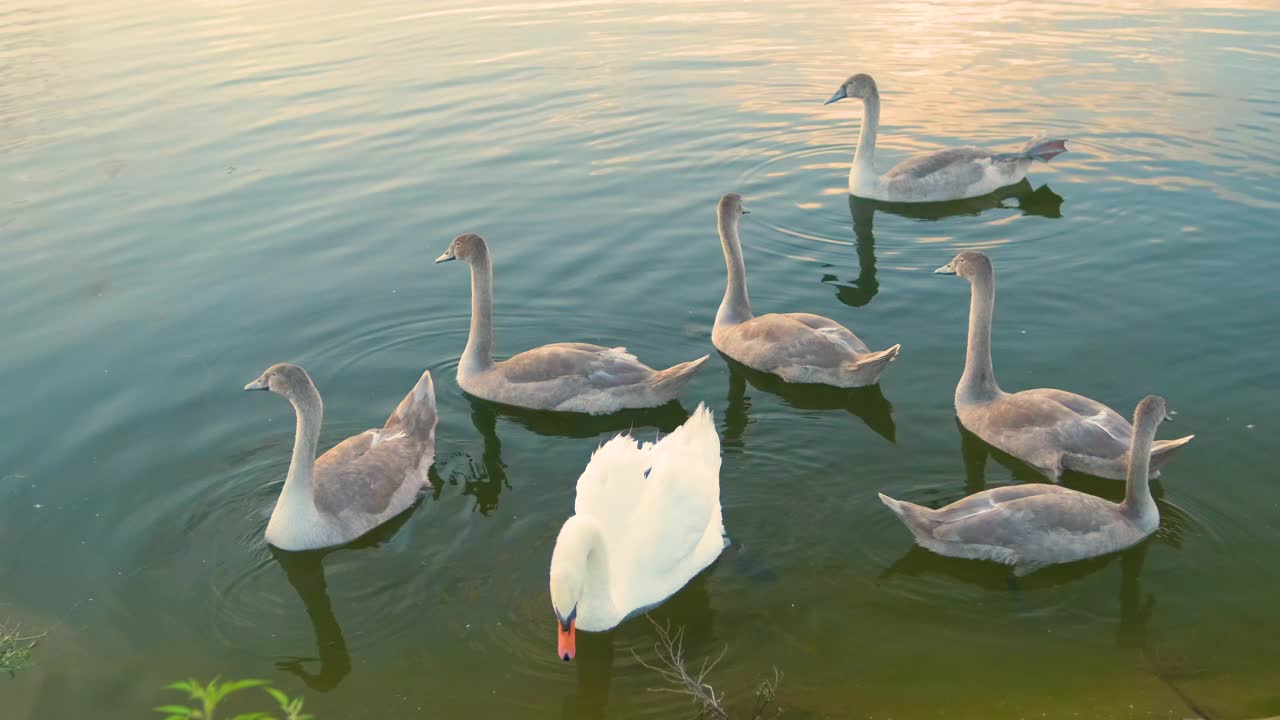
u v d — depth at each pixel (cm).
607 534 1088
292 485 1166
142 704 960
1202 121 2389
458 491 1283
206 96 2617
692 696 950
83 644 1030
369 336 1636
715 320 1666
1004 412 1314
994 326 1617
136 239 1923
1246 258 1794
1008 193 2153
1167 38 2988
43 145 2316
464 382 1516
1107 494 1239
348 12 3459
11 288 1752
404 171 2211
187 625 1058
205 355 1570
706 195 2116
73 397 1458
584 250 1892
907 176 2130
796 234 1977
